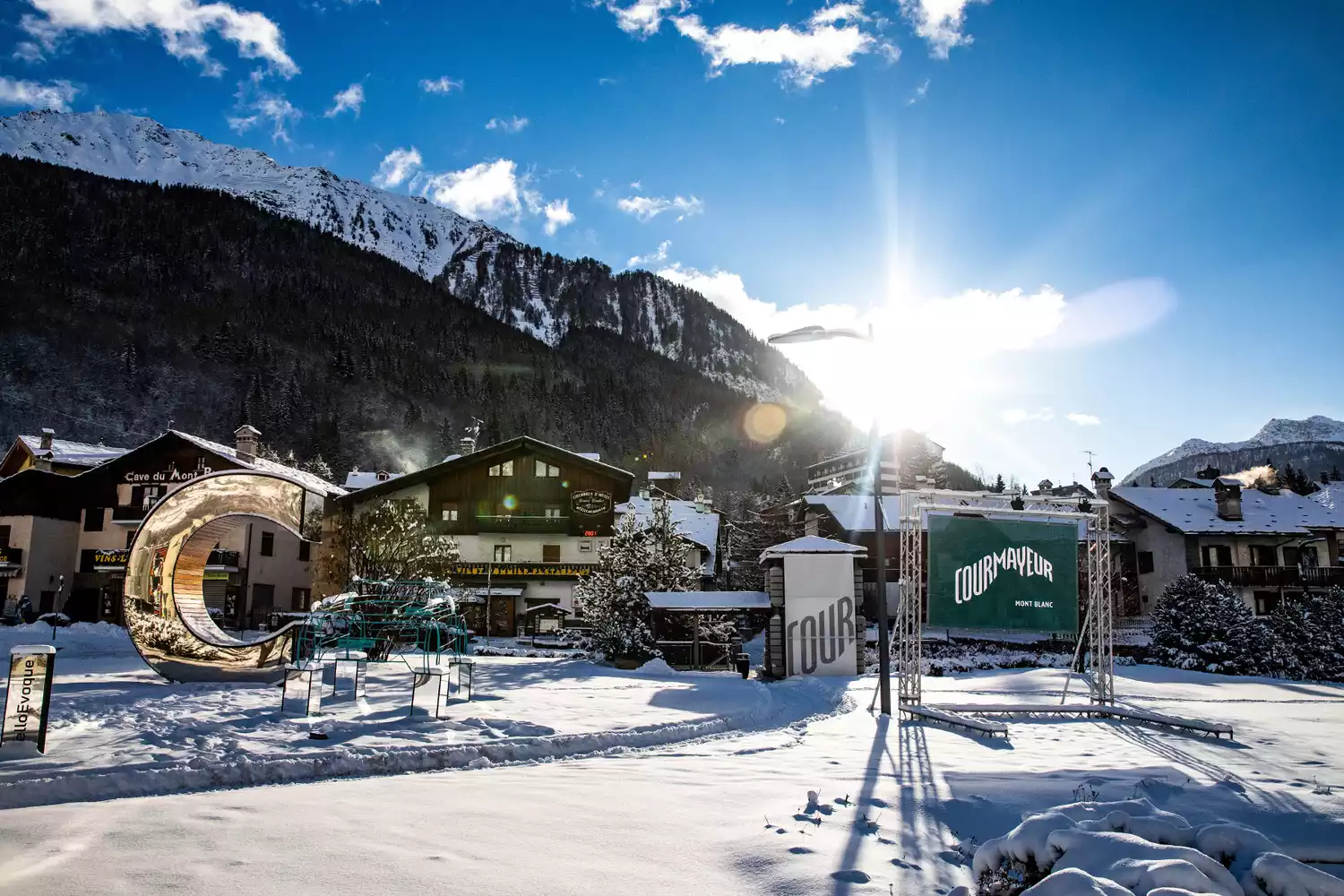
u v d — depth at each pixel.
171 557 19.14
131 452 49.72
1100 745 12.84
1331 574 47.84
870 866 5.84
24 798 7.79
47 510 48.56
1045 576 18.31
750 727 15.45
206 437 145.50
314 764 9.46
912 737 13.66
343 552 36.34
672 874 5.58
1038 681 23.66
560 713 14.55
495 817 7.00
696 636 30.75
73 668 22.52
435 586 22.05
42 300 167.38
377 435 163.88
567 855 5.95
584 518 50.50
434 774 9.54
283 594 51.94
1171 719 15.29
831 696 21.19
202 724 11.83
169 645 18.52
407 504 40.44
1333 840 6.15
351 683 17.95
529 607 49.41
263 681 18.50
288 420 150.00
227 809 7.01
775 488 121.62
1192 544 48.69
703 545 51.72
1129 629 41.81
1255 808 7.05
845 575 27.53
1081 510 19.08
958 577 18.02
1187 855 4.71
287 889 5.02
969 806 7.68
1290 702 20.52
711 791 8.32
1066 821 5.38
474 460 50.72
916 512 18.45
